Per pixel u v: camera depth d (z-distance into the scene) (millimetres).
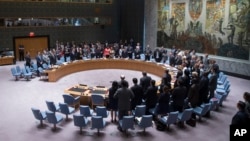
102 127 8719
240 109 6410
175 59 17594
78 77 17219
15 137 8773
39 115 9336
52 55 18516
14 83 15562
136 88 9633
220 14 17922
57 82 15891
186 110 9000
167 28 22484
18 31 22781
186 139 8648
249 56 16562
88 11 26172
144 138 8688
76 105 11312
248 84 15789
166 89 9062
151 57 20109
